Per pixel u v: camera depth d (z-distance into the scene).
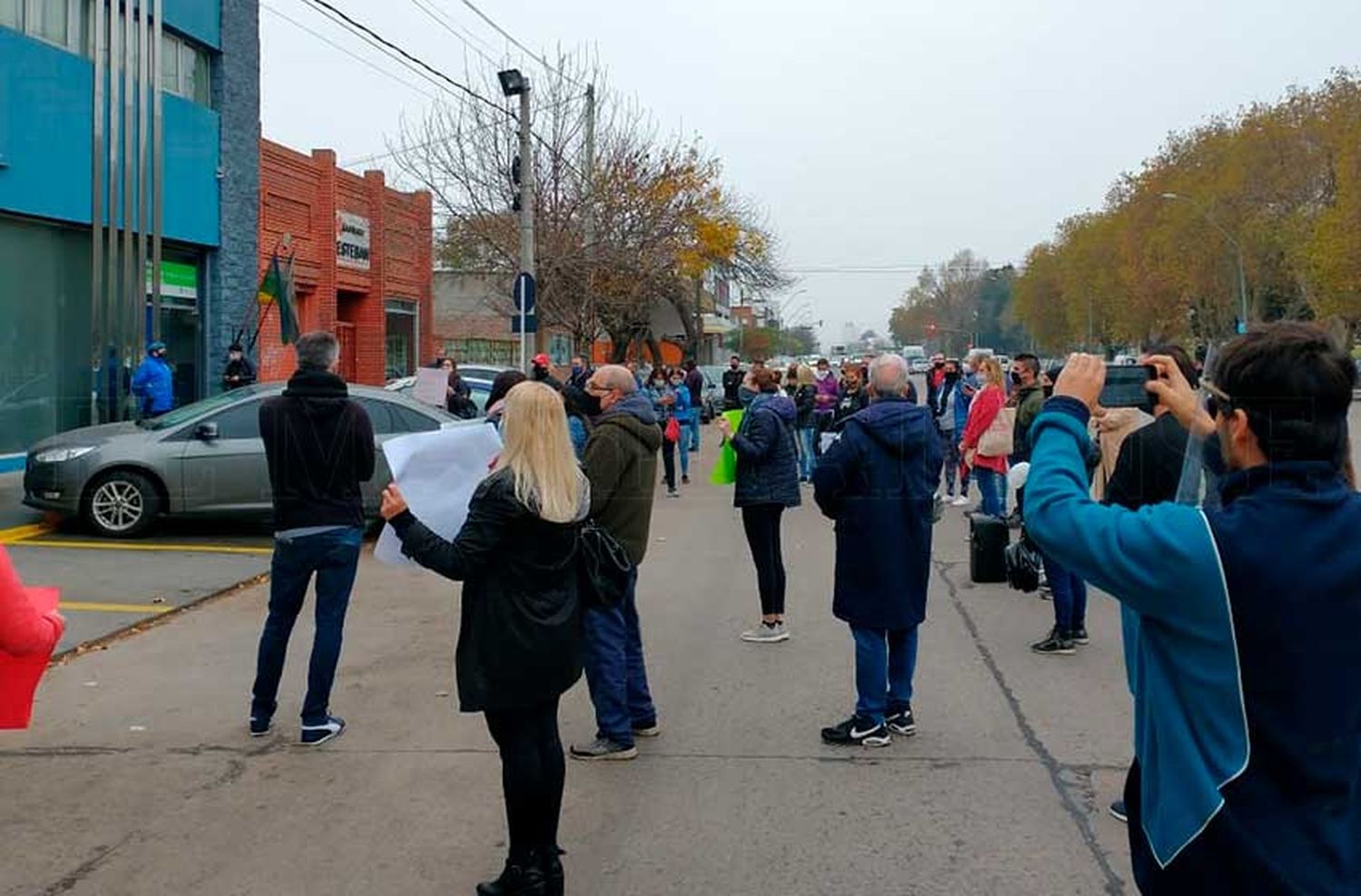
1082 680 7.27
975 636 8.46
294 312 20.62
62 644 7.88
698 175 30.39
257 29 21.25
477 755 5.87
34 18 16.16
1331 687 2.10
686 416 19.30
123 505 11.82
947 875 4.52
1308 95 58.50
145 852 4.73
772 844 4.82
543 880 4.28
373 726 6.34
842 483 5.94
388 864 4.63
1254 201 59.00
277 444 5.89
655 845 4.82
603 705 5.82
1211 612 2.13
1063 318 97.88
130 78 17.94
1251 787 2.12
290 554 5.95
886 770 5.67
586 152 24.75
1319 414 2.19
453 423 13.07
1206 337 66.62
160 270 18.72
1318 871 2.09
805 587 10.36
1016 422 10.15
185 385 19.98
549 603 4.28
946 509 15.67
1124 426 5.73
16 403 16.33
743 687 7.16
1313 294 56.88
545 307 24.88
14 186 15.77
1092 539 2.26
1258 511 2.16
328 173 24.36
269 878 4.50
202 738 6.11
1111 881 4.46
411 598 9.65
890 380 6.04
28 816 5.09
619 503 5.98
